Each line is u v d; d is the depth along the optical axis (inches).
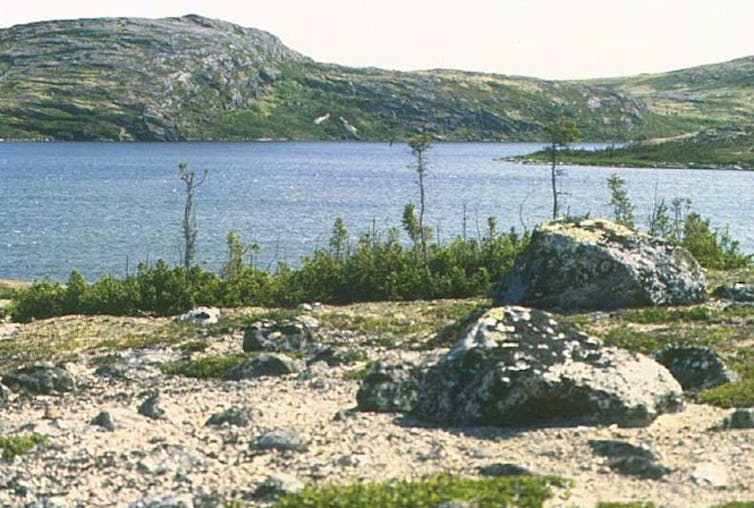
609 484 677.3
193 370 1210.6
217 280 1996.8
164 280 1982.0
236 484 724.7
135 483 735.1
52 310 1947.6
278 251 3833.7
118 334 1619.1
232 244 2246.6
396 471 737.6
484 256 2098.9
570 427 834.2
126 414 926.4
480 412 852.0
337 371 1171.3
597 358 879.1
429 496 618.8
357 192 7244.1
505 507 599.5
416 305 1815.9
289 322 1402.6
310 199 6530.5
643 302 1555.1
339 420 898.1
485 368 863.7
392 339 1390.3
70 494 715.4
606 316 1480.1
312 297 1985.7
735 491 656.4
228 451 813.2
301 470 750.5
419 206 5940.0
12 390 1096.8
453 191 7377.0
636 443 778.2
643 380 869.2
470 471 724.0
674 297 1572.3
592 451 759.1
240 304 1963.6
